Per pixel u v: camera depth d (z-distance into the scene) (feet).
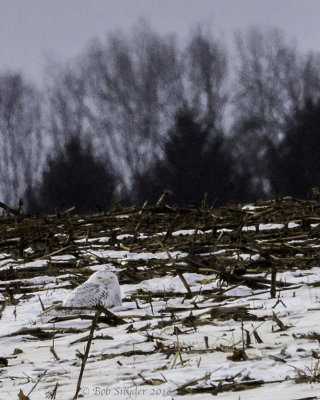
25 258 181.88
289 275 126.62
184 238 180.75
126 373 63.00
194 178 609.42
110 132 638.53
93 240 195.93
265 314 85.87
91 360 71.26
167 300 111.86
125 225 209.56
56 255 182.09
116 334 86.02
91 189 625.00
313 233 171.22
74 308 99.96
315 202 217.97
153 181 615.57
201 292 115.44
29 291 139.44
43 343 86.48
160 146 629.51
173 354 68.54
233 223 195.93
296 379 53.36
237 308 89.66
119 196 628.69
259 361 60.85
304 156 605.31
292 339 68.95
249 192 605.31
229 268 136.77
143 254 167.63
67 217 219.61
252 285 115.85
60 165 635.66
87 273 151.74
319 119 610.24
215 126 623.77
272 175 605.73
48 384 62.44
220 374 57.41
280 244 158.10
